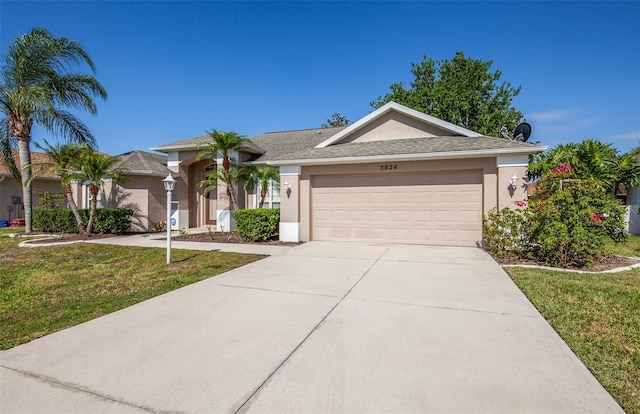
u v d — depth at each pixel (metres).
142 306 5.26
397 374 3.14
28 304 5.42
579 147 12.27
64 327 4.41
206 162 19.69
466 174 11.08
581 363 3.33
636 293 5.72
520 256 9.03
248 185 15.18
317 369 3.24
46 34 14.70
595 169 11.47
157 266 8.37
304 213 12.76
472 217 11.01
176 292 6.04
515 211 9.17
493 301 5.36
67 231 16.22
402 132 13.52
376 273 7.38
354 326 4.35
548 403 2.68
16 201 21.55
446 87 31.61
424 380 3.03
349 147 13.30
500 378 3.06
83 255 10.05
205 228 19.22
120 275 7.43
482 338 3.95
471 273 7.32
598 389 2.87
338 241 12.57
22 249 11.33
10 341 3.96
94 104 15.87
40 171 15.65
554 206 8.20
